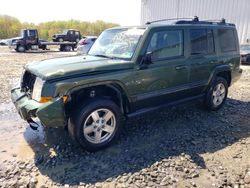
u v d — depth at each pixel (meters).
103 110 3.97
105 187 3.17
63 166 3.61
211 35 5.48
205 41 5.35
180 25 4.88
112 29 5.15
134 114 4.45
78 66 3.86
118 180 3.30
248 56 14.12
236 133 4.77
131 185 3.21
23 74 4.24
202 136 4.61
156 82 4.51
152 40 4.41
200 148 4.16
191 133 4.71
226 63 5.87
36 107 3.58
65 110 3.84
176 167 3.59
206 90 5.59
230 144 4.33
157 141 4.38
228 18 17.44
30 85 4.06
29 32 24.69
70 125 3.82
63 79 3.62
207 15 18.64
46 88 3.56
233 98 7.12
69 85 3.61
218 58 5.61
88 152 3.98
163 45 4.58
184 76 4.95
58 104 3.55
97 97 3.99
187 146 4.22
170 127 4.97
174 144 4.28
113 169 3.54
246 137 4.60
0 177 3.35
